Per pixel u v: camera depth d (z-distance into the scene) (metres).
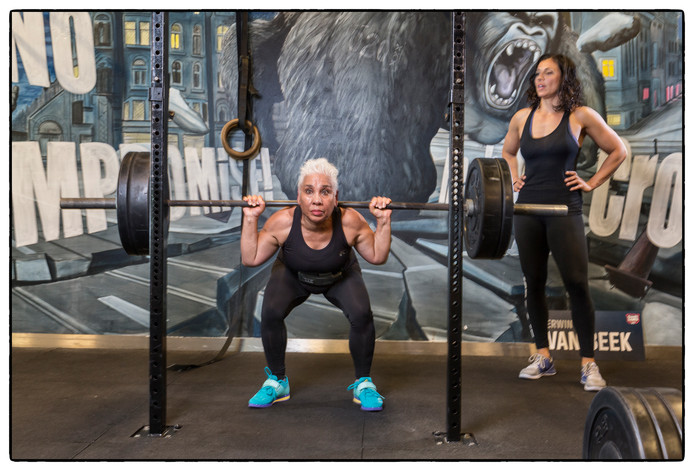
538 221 2.64
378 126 3.14
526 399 2.29
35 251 3.16
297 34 3.13
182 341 3.17
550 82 2.61
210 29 3.15
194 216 3.16
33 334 3.18
